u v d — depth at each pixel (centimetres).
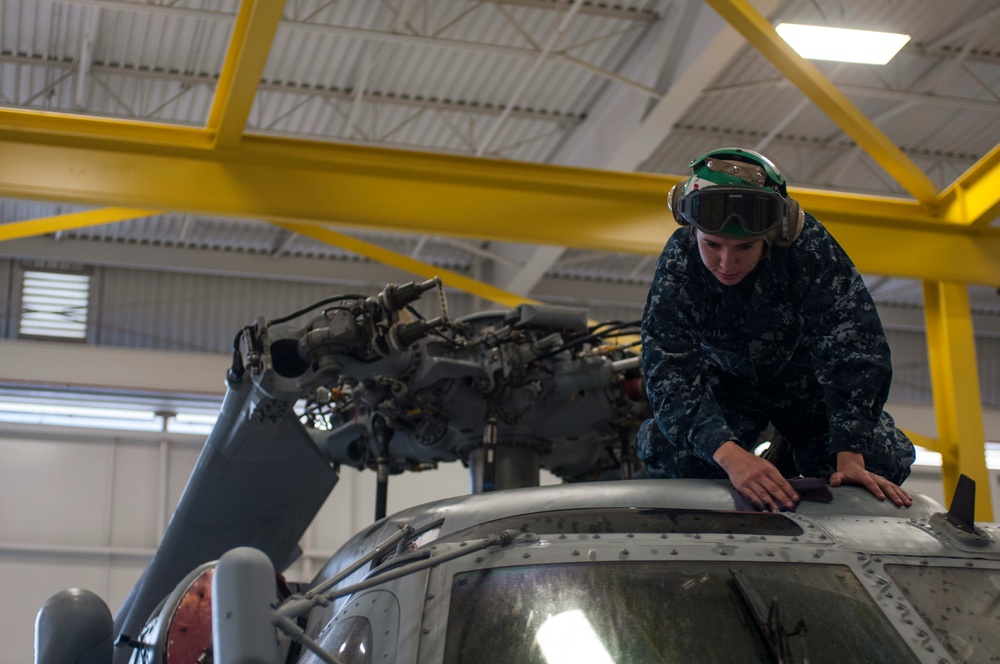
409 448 447
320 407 455
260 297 1563
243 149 580
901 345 1755
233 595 182
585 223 611
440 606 208
